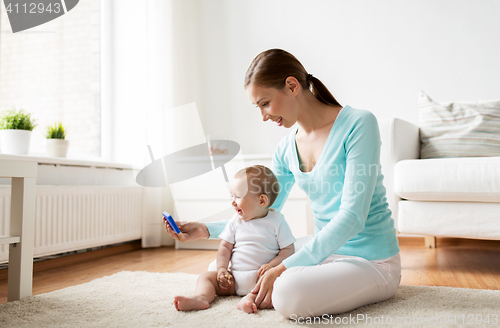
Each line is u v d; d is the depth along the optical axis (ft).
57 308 3.42
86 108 8.66
